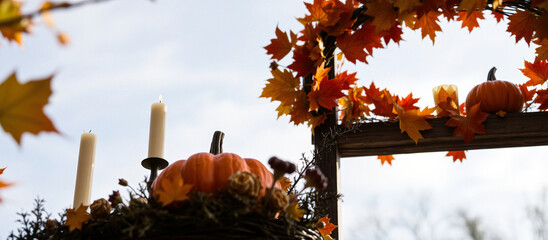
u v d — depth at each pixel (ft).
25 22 2.06
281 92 5.82
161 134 5.35
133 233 3.69
